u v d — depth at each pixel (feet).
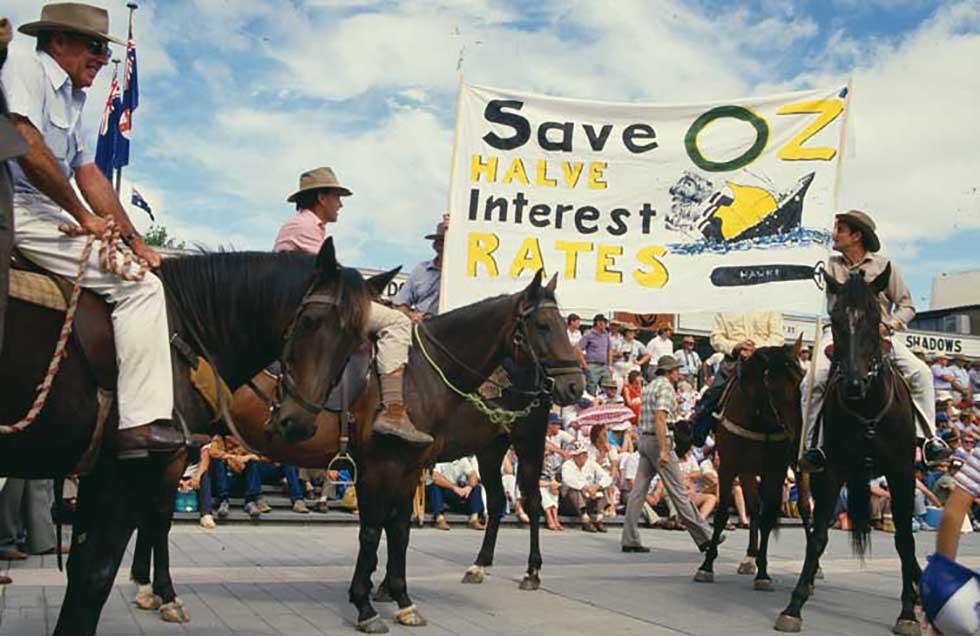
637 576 29.50
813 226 26.48
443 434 22.16
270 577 26.21
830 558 36.78
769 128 27.40
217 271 15.29
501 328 22.70
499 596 24.81
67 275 12.75
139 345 12.84
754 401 28.02
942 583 11.86
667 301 26.99
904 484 22.34
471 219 27.37
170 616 19.92
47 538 28.86
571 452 45.24
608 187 27.76
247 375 15.93
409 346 21.15
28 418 11.78
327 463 21.31
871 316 21.57
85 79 13.79
